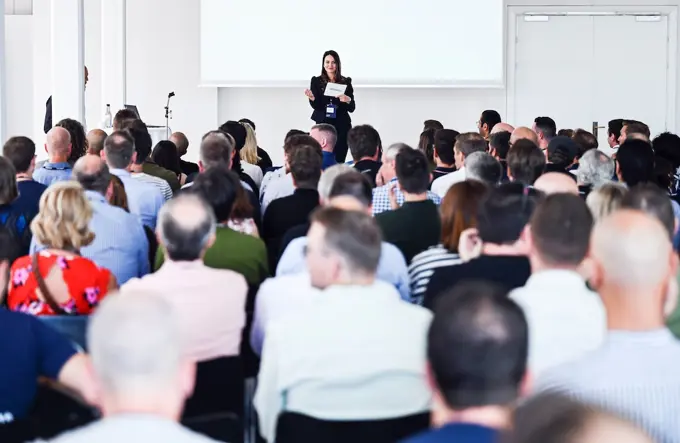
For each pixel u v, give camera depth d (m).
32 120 15.25
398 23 13.31
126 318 1.62
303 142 6.66
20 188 5.40
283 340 2.74
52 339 2.79
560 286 2.82
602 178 5.94
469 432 1.59
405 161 4.57
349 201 4.18
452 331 1.64
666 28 13.91
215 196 4.25
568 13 13.92
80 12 9.59
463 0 13.27
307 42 13.38
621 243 2.13
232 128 7.70
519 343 1.65
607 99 14.02
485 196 3.56
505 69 13.95
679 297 3.31
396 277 3.97
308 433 2.70
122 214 4.70
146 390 1.60
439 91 13.89
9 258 3.02
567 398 1.03
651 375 2.13
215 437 2.61
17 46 15.12
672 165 7.34
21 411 2.75
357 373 2.70
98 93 14.24
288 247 4.17
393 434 2.71
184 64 13.98
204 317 3.31
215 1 13.38
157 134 12.34
